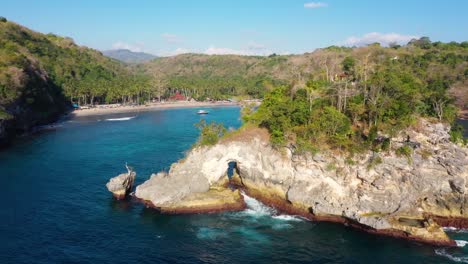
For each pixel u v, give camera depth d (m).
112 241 47.19
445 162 53.09
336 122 57.62
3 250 44.31
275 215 55.47
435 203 54.28
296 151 57.47
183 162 63.06
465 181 52.28
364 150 54.72
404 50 163.50
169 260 43.09
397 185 53.28
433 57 149.75
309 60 185.12
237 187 66.19
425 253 44.78
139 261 42.72
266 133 63.31
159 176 60.88
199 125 67.44
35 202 59.47
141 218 53.81
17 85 120.12
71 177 72.44
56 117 154.62
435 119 63.53
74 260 42.59
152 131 127.06
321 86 75.62
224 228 51.16
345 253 44.84
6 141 104.25
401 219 51.69
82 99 197.88
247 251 45.22
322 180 56.28
